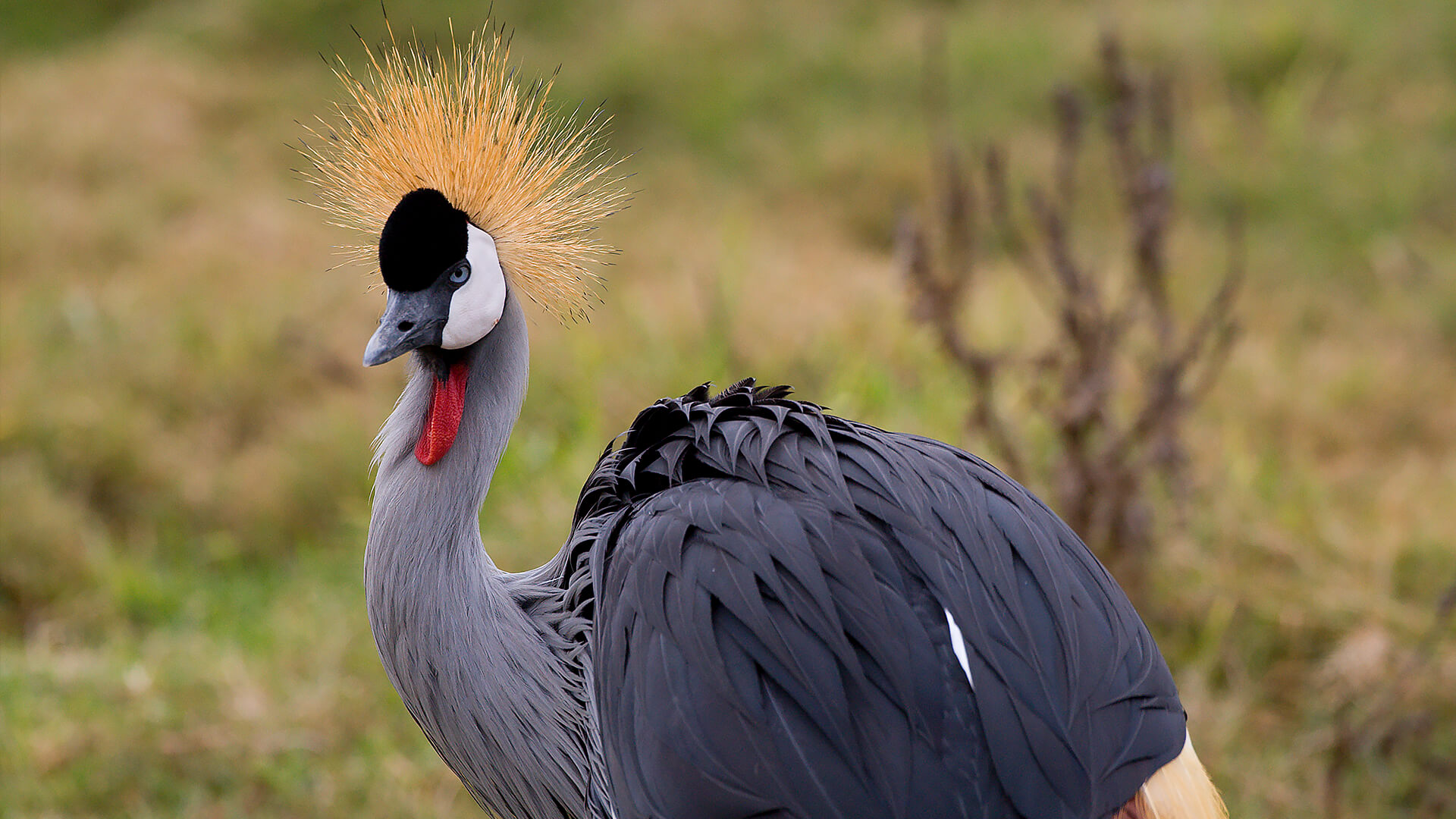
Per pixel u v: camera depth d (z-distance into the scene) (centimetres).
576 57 1496
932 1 1571
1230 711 646
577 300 464
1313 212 1218
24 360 1013
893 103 1416
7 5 1745
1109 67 751
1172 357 717
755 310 1029
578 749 423
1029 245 1176
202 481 920
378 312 1109
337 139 475
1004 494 407
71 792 625
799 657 358
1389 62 1376
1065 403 693
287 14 1603
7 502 855
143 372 1003
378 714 685
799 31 1523
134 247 1232
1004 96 1375
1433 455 903
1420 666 622
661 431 455
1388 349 1043
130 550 877
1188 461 703
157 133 1416
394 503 423
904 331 954
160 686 701
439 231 413
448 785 641
